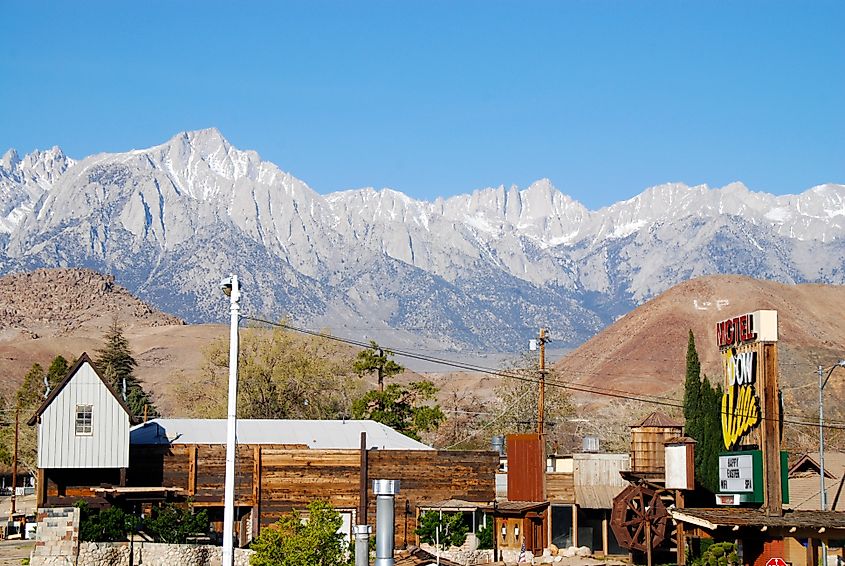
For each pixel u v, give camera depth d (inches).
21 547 3358.8
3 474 6274.6
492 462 3346.5
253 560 2241.6
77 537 2704.2
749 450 2701.8
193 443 3282.5
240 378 5044.3
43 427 2984.7
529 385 5492.1
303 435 3457.2
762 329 2706.7
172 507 2960.1
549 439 5344.5
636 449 3070.9
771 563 2202.3
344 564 2226.9
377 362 4606.3
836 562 2586.1
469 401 7834.6
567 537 3270.2
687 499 3238.2
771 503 2637.8
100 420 3006.9
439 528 3154.5
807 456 3447.3
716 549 2733.8
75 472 3053.6
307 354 5142.7
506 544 3191.4
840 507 3026.6
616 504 2979.8
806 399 6914.4
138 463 3132.4
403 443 3464.6
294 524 2281.0
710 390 3405.5
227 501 1578.5
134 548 2748.5
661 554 2992.1
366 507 3184.1
